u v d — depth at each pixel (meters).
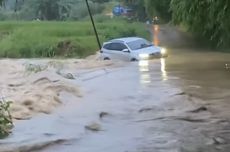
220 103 18.98
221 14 19.62
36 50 62.34
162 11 69.62
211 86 23.45
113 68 33.41
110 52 38.94
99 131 14.90
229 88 22.70
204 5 22.08
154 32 79.81
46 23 94.81
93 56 48.88
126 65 34.91
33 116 17.33
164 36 70.69
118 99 20.56
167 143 13.22
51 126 15.64
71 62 39.34
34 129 15.26
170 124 15.62
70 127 15.45
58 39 65.50
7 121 15.36
